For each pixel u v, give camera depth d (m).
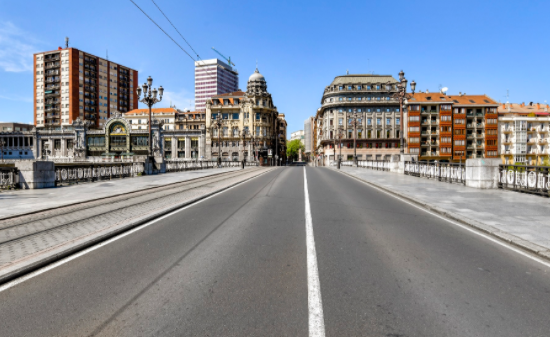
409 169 22.38
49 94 96.94
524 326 2.74
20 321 2.82
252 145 81.56
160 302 3.15
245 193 12.09
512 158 80.00
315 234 5.73
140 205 9.03
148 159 24.17
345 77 83.81
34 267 4.08
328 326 2.71
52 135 85.69
